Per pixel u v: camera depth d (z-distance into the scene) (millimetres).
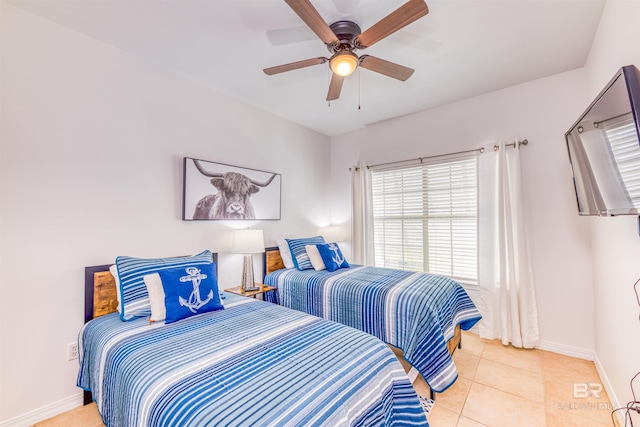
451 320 2295
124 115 2191
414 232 3562
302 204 3883
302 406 945
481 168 2938
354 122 3828
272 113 3477
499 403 1893
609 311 1936
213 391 1012
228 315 1836
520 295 2664
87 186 1990
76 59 1957
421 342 1926
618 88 1112
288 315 1828
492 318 2816
